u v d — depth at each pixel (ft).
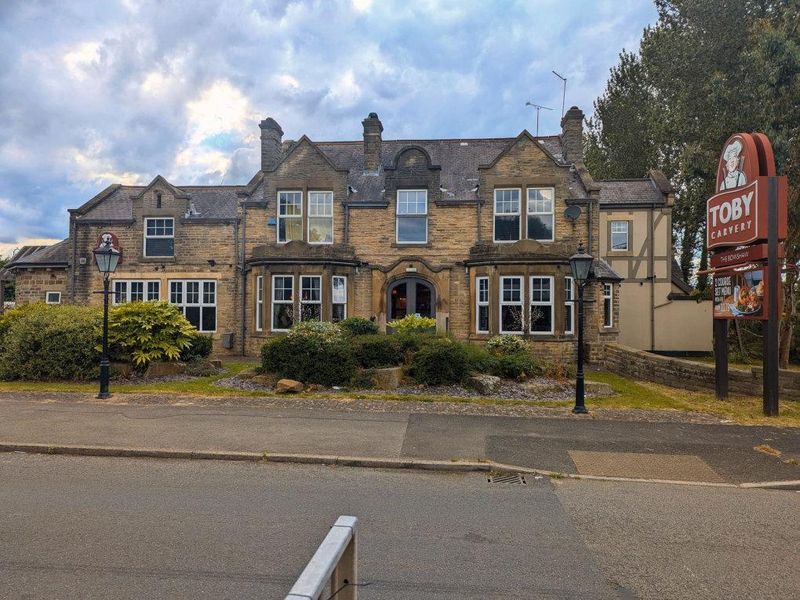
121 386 40.78
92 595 12.18
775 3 62.13
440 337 43.78
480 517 17.53
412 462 23.02
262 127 69.46
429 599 12.28
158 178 67.46
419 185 63.21
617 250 79.87
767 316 32.96
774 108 50.93
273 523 16.58
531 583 13.19
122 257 67.51
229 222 66.59
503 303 58.34
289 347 40.63
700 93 69.21
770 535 16.40
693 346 77.71
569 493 20.10
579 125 67.72
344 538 7.34
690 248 100.53
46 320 44.45
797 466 23.41
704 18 68.74
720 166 37.29
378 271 63.00
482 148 71.15
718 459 24.32
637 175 111.45
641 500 19.40
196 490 19.71
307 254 60.64
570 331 57.93
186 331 47.70
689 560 14.61
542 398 37.76
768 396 32.91
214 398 35.96
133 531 15.85
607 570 13.96
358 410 32.68
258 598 12.09
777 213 32.71
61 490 19.54
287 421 29.78
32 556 14.17
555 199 61.21
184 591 12.37
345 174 63.93
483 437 27.14
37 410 31.94
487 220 62.18
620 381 47.67
